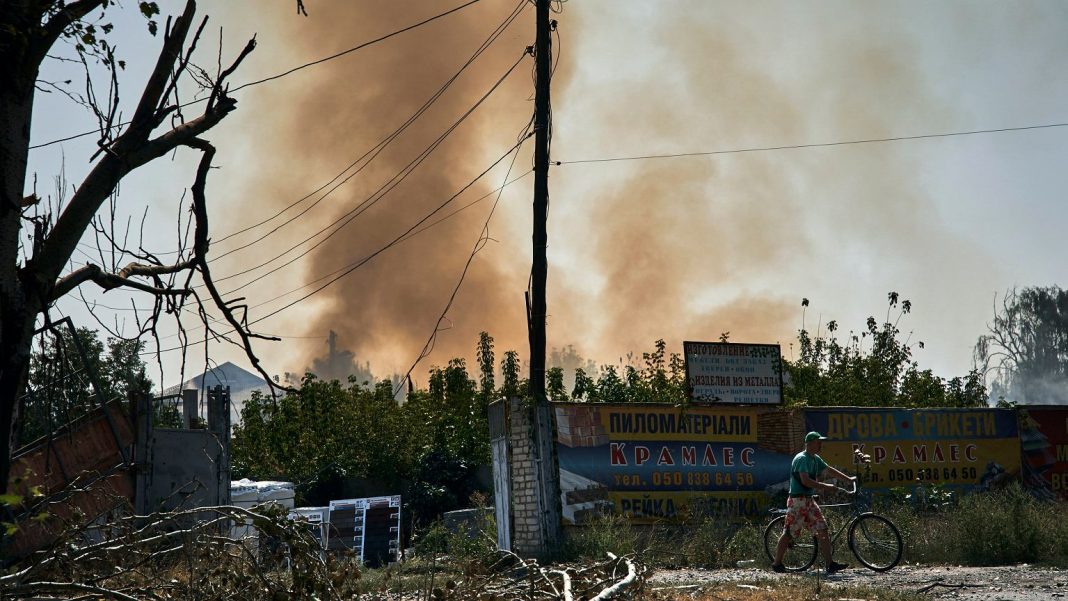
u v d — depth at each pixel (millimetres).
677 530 14539
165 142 6336
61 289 5914
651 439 15039
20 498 4055
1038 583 9312
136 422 12078
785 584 9258
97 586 4855
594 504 14398
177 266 6625
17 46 5613
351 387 26062
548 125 15250
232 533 9875
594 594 6172
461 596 5793
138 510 11953
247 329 6734
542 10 15539
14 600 4473
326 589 5117
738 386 15844
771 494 15516
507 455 14258
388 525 17875
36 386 6648
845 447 16469
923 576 10188
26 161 5750
